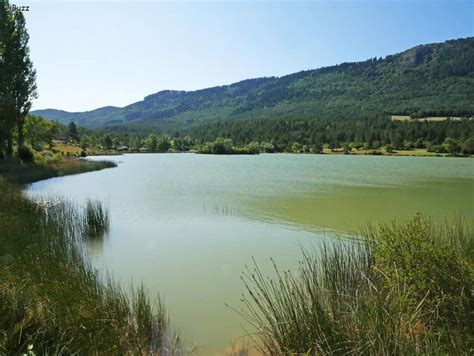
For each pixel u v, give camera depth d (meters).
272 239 11.56
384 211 16.03
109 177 32.34
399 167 44.66
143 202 18.66
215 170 40.69
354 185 25.39
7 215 10.34
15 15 32.03
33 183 27.22
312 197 20.16
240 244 11.01
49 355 4.21
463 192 21.73
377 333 4.02
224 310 6.56
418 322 4.57
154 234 12.30
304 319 4.59
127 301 6.25
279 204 17.98
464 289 5.01
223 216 15.25
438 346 4.05
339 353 4.10
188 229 13.05
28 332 4.52
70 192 22.44
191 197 20.39
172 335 5.65
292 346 4.46
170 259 9.61
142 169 42.34
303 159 66.81
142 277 8.31
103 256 9.88
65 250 8.30
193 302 6.93
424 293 5.09
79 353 4.36
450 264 5.34
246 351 5.16
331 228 12.93
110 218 14.86
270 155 85.38
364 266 6.56
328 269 6.50
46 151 48.53
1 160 30.61
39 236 8.95
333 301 4.99
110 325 5.17
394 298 4.92
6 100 28.91
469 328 4.50
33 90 34.97
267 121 149.62
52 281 6.03
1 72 28.47
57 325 4.82
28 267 6.58
